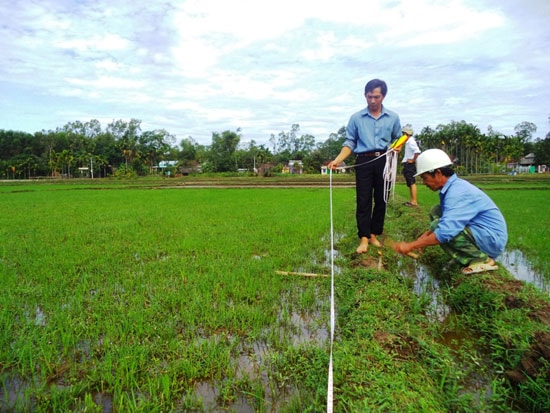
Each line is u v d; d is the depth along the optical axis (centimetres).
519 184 2336
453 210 324
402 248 344
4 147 7038
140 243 577
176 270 423
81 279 397
